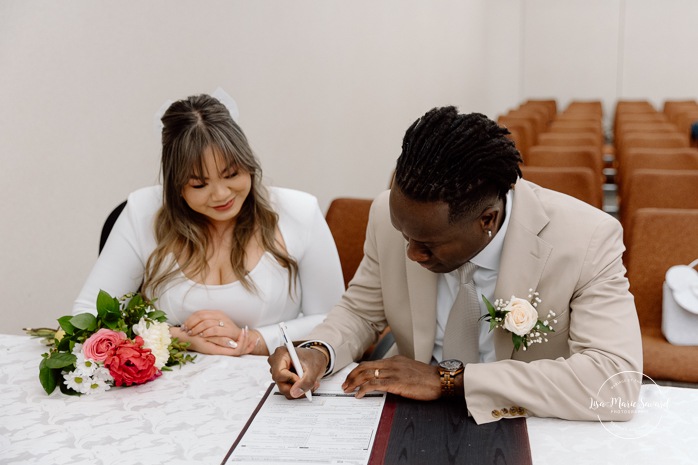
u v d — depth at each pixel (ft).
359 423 4.03
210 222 6.15
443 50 26.71
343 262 8.07
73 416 4.26
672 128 21.33
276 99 11.64
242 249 6.12
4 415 4.28
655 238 7.80
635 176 10.50
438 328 5.29
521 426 3.96
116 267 6.16
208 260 6.15
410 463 3.59
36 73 6.96
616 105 39.52
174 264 6.10
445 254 4.09
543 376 4.12
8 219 6.77
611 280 4.58
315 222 6.45
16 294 6.95
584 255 4.62
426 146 3.79
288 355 4.55
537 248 4.68
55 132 7.25
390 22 18.97
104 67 7.83
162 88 8.80
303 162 12.94
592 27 40.11
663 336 7.63
